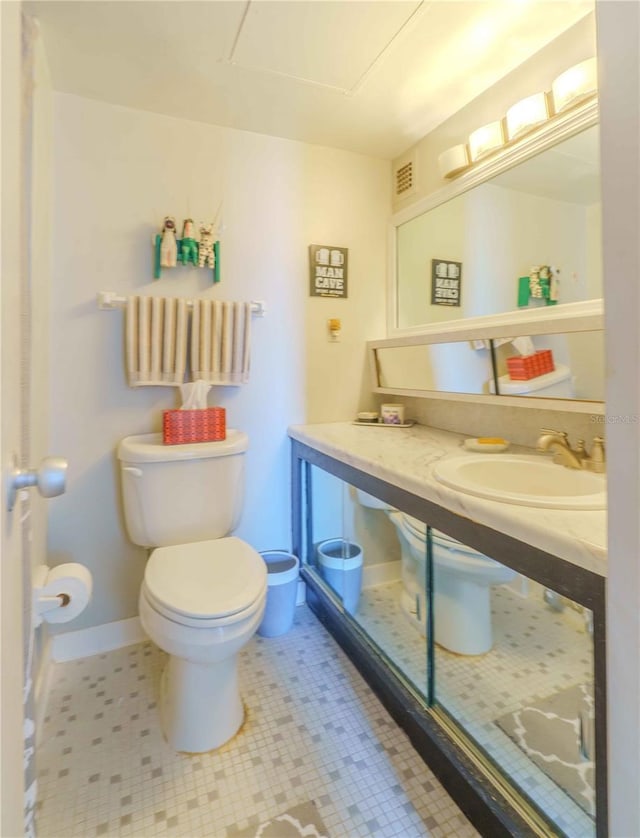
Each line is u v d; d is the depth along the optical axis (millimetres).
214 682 1244
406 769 1175
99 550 1671
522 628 936
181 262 1697
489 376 1495
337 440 1679
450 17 1222
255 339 1886
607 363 527
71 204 1562
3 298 511
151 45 1313
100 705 1411
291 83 1505
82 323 1596
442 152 1744
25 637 763
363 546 1577
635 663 513
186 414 1592
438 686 1214
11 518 550
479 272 1604
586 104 1210
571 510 858
